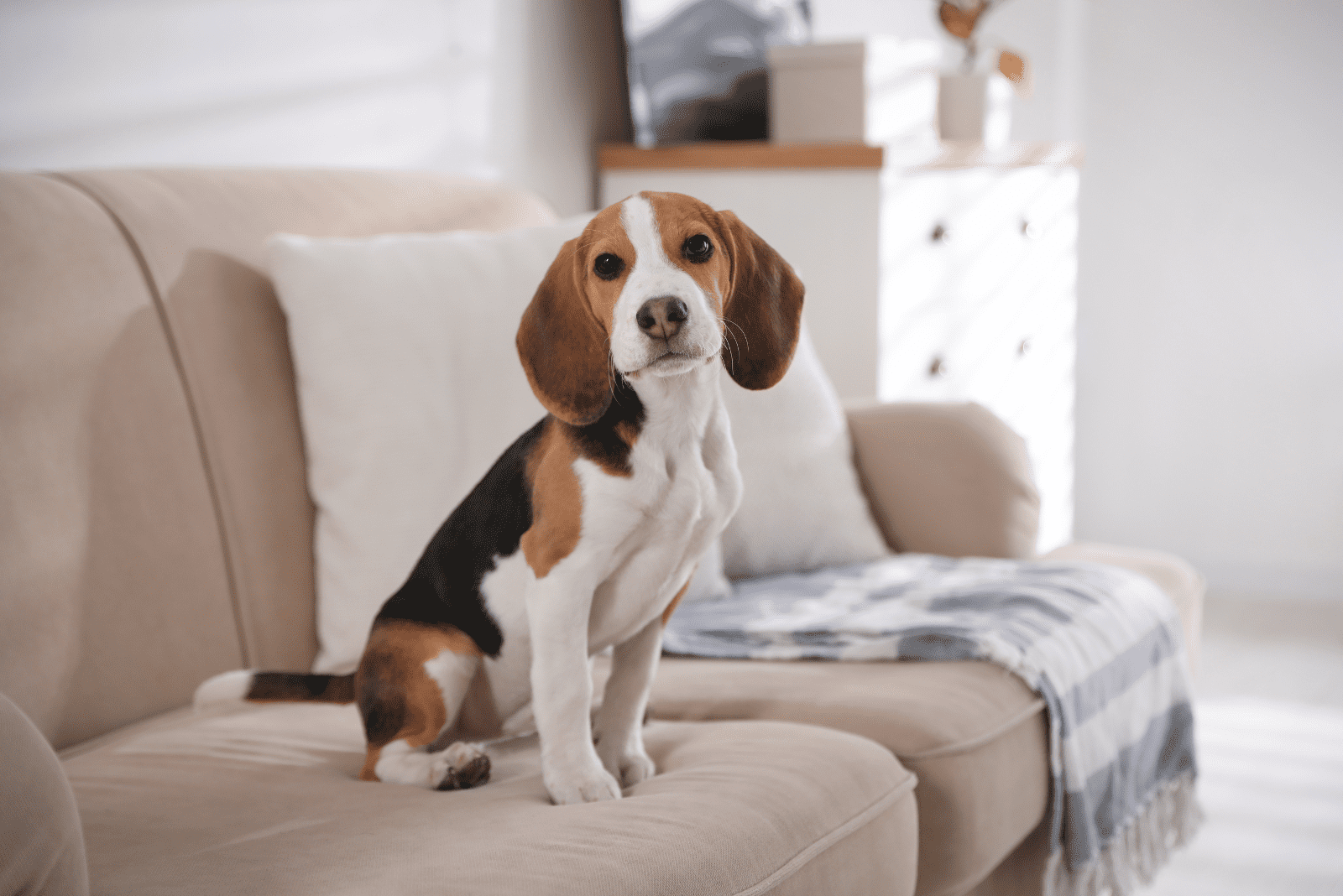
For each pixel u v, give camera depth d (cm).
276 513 158
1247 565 358
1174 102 352
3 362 133
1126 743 159
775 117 267
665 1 279
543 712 104
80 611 135
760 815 98
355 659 155
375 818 98
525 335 107
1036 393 313
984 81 288
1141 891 183
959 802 125
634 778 110
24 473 132
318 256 163
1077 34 360
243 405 157
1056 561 187
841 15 355
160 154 181
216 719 138
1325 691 271
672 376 103
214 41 189
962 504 202
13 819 65
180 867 88
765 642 158
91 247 146
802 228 254
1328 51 334
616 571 110
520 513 112
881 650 148
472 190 208
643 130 277
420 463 161
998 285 291
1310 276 343
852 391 253
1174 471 365
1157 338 363
